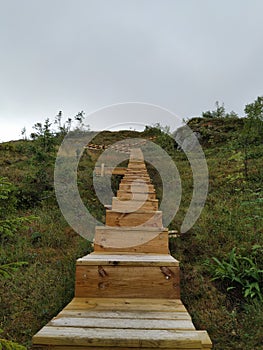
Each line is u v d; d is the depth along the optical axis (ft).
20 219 6.98
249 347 6.22
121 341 3.88
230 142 26.81
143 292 6.11
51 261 10.52
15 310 7.54
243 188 16.99
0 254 10.85
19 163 25.12
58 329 4.21
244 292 8.15
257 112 21.20
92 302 5.75
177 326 4.41
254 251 9.74
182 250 10.98
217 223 12.55
